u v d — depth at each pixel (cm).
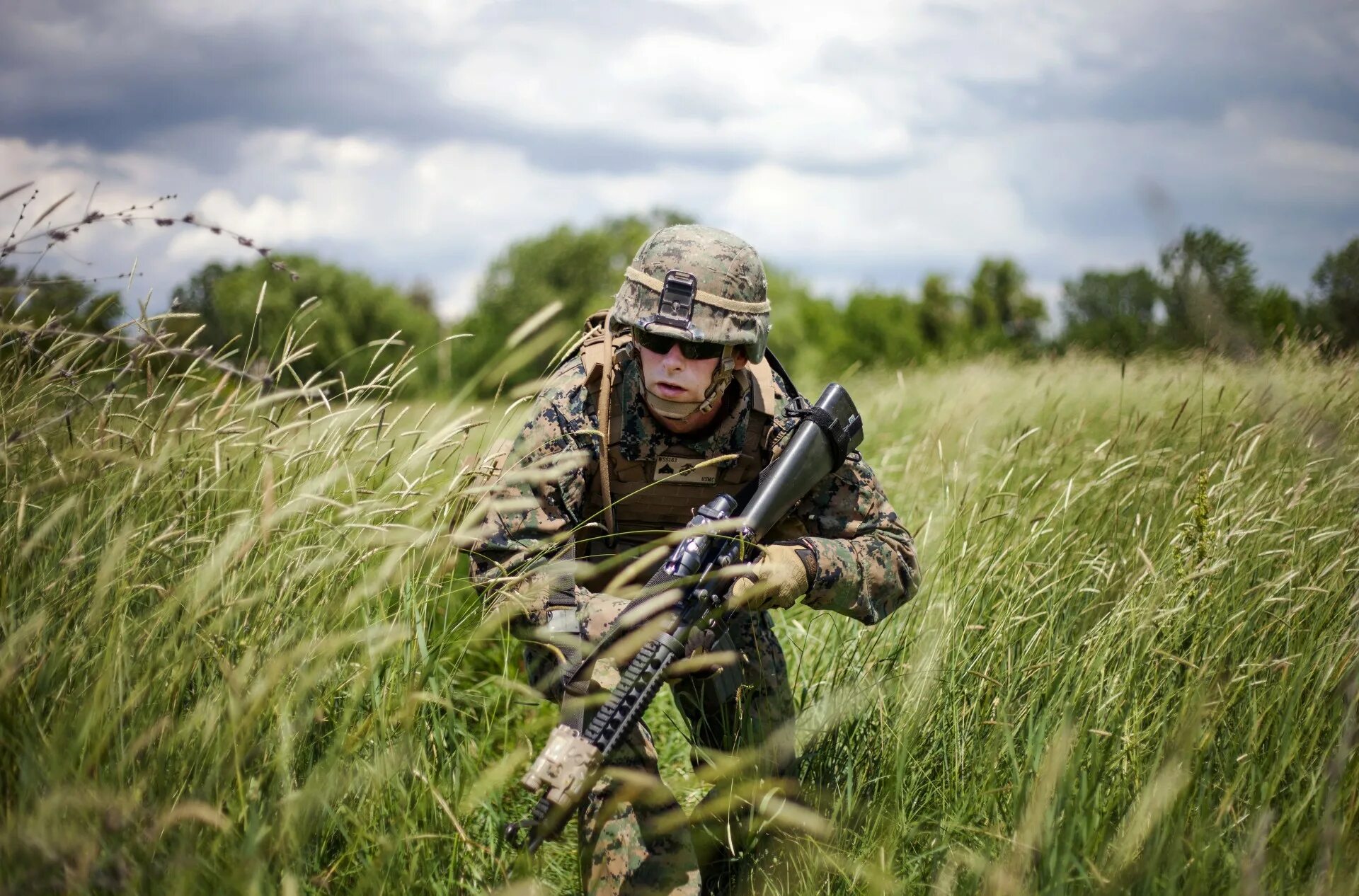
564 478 228
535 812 190
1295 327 420
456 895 206
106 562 177
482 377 224
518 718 279
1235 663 241
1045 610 268
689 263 217
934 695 247
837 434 233
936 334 7700
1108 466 331
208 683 200
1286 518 296
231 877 162
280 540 213
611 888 201
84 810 158
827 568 227
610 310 232
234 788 183
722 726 243
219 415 228
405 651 215
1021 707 241
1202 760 208
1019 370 748
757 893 223
